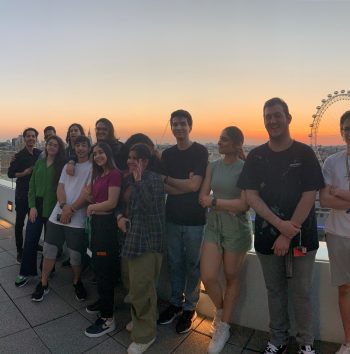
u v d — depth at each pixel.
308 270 2.14
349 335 2.22
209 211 2.52
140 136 2.79
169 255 2.75
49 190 3.40
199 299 2.88
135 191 2.33
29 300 3.11
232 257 2.40
